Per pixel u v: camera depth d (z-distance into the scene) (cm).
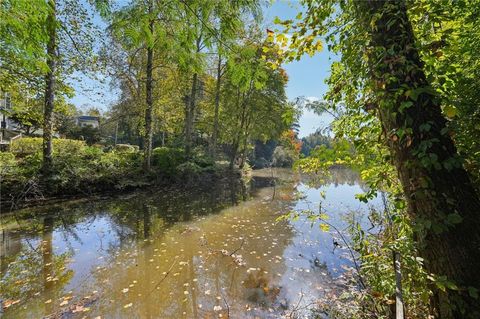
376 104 194
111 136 3083
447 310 151
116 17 228
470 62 221
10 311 336
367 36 182
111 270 452
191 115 1603
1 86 770
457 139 195
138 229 674
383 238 277
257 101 1864
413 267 164
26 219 731
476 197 155
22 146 1281
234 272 452
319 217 289
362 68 202
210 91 1873
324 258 506
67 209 834
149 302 362
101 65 970
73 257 502
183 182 1343
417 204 159
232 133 1939
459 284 145
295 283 414
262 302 364
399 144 166
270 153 3588
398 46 163
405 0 172
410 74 160
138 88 1328
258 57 253
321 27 243
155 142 2361
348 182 1481
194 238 616
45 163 927
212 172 1612
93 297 370
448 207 149
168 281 419
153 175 1234
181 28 245
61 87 928
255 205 988
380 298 213
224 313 340
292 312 336
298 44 247
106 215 793
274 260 499
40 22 239
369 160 257
